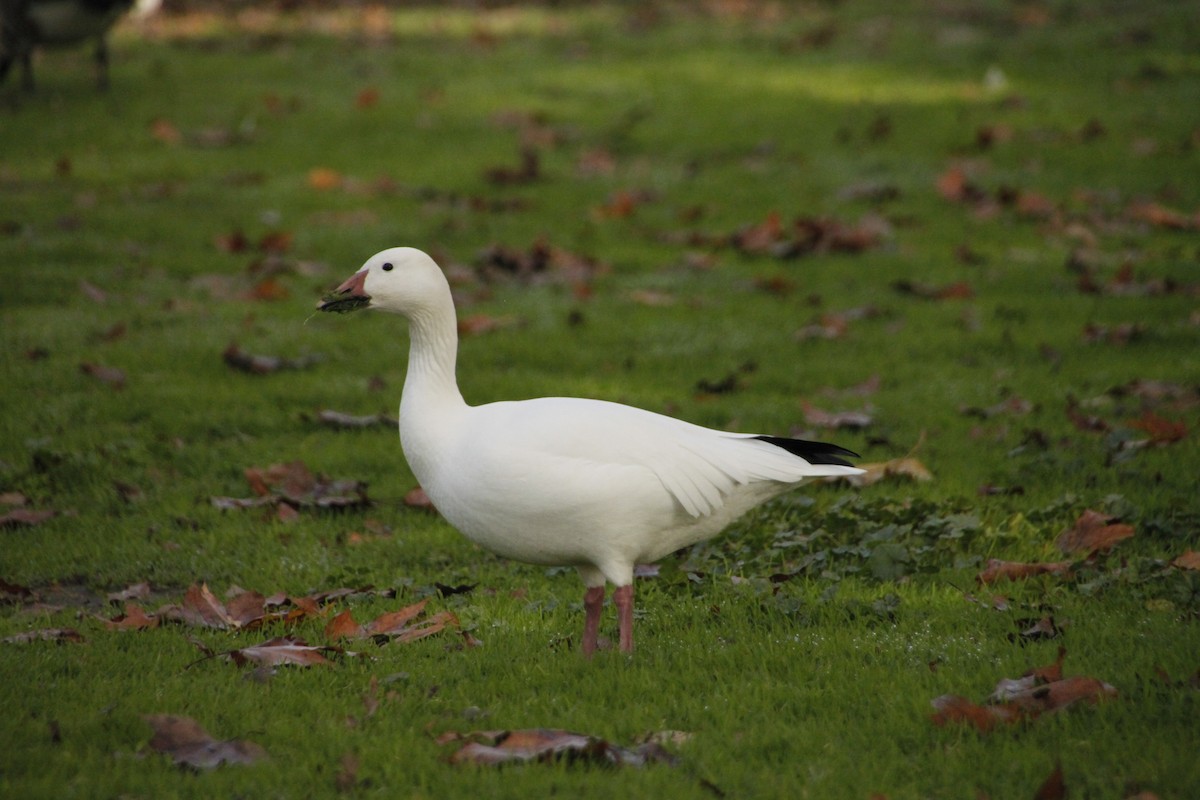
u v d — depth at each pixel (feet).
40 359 43.86
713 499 23.24
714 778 19.02
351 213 61.46
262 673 23.00
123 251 55.62
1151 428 35.78
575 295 52.11
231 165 69.67
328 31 106.11
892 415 39.65
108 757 19.45
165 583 29.76
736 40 101.86
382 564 30.60
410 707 21.68
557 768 19.10
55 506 34.06
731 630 25.49
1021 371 43.27
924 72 89.56
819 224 58.75
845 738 20.35
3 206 61.21
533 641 25.31
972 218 61.82
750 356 45.62
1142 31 97.55
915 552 28.99
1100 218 60.44
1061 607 25.57
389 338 47.37
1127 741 19.43
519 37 104.32
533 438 22.71
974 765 19.19
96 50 85.66
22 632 25.46
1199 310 48.80
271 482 35.29
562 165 71.31
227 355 43.73
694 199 65.31
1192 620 24.45
